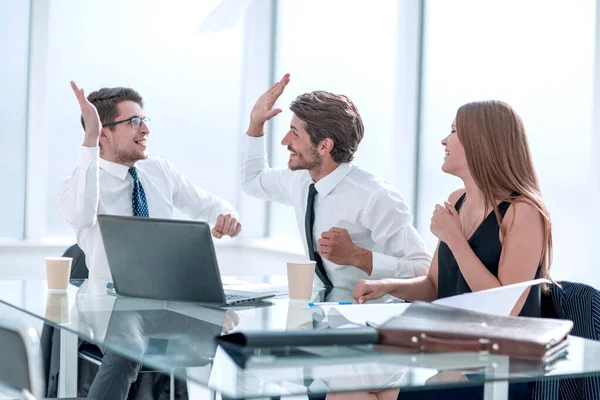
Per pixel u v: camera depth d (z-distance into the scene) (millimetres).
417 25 4402
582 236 3422
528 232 2102
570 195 3492
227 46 5582
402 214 2742
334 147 2730
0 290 2283
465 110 2229
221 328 1729
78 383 2777
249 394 1212
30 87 4914
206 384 1257
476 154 2182
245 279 2686
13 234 4973
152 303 2102
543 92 3660
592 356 1502
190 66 5480
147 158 3154
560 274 3496
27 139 4961
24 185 4984
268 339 1393
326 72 5137
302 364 1374
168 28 5391
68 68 5102
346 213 2766
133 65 5301
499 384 1462
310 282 2230
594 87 3266
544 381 1962
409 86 4414
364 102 4832
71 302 2088
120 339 1600
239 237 5672
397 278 2510
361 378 1306
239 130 5648
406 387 1276
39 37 4883
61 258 2307
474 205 2293
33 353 1352
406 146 4422
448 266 2281
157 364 1374
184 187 3256
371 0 4762
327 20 5121
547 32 3643
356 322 1771
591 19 3422
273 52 5594
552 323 1541
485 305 1688
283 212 5559
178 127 5473
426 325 1512
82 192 2785
